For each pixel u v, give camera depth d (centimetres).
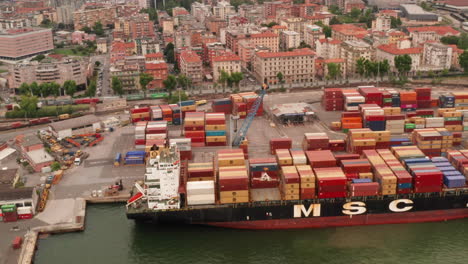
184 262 19562
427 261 19538
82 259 19675
